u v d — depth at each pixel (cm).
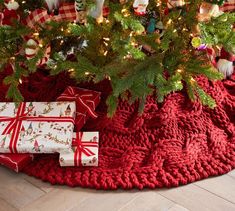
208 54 252
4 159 237
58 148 235
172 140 250
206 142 251
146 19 244
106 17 240
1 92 277
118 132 255
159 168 236
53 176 234
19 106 253
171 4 233
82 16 233
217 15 238
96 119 261
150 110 264
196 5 229
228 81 286
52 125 243
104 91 274
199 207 221
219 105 267
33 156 241
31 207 222
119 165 239
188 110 266
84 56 246
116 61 226
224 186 231
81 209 221
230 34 227
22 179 236
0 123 245
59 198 226
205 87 274
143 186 229
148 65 225
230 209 220
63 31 238
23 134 239
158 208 221
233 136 255
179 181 231
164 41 223
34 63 230
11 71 286
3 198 226
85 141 243
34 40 233
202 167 238
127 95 252
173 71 234
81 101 258
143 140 252
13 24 235
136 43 235
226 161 240
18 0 240
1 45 236
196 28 230
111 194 228
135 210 220
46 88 278
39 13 240
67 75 281
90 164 237
